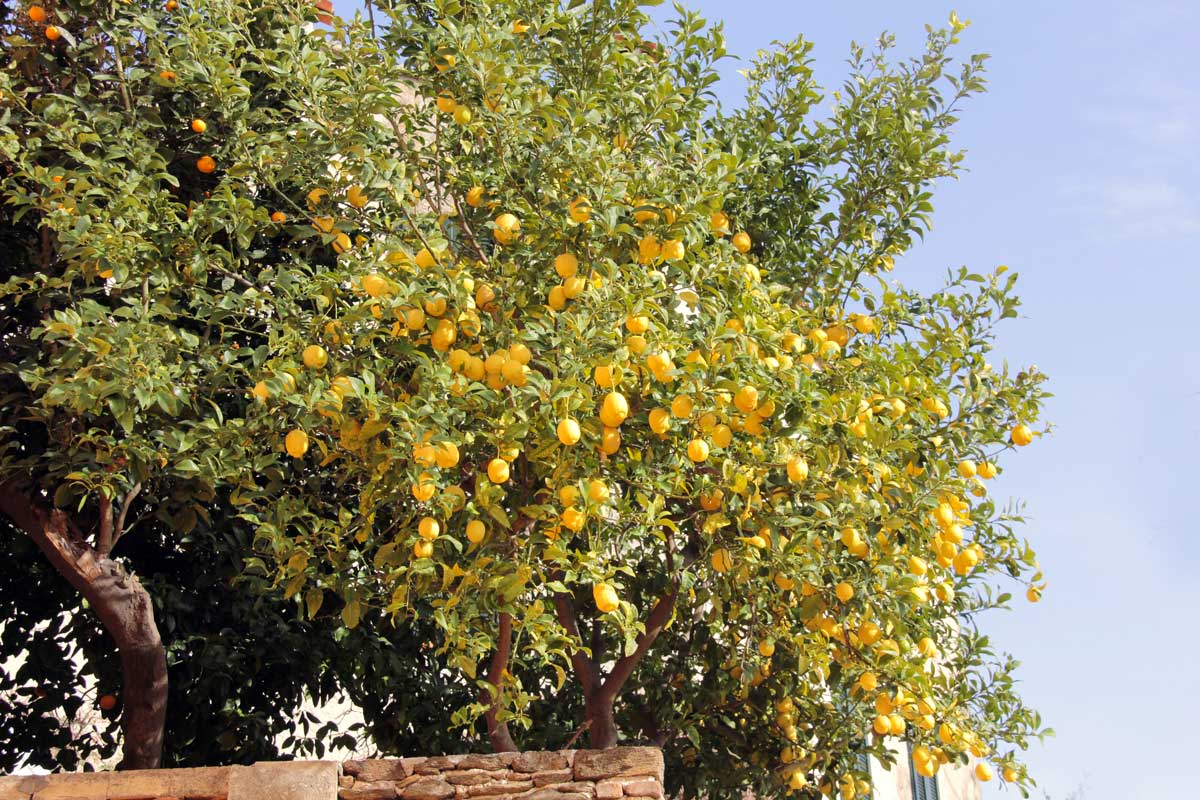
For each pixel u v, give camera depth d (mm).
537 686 7242
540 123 5305
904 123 6648
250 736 6441
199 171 6551
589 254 4828
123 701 5984
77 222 4805
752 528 5043
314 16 5934
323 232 5188
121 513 5719
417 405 4285
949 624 7719
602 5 5828
